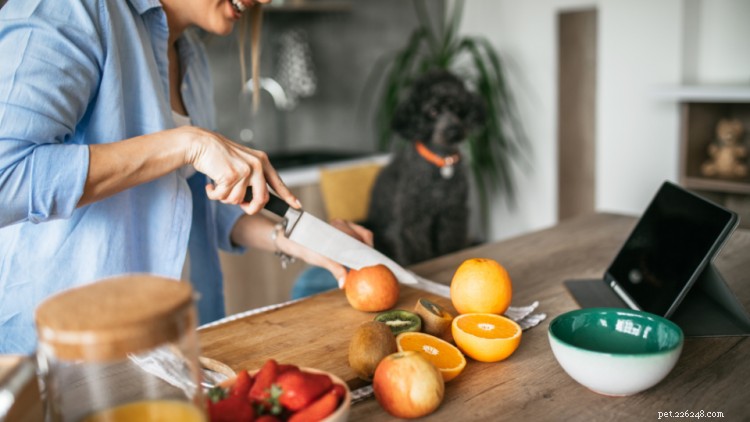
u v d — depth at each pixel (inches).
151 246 48.9
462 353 37.9
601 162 137.7
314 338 41.1
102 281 25.1
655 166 129.7
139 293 23.6
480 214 159.6
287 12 137.9
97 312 22.0
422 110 112.7
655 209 49.9
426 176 112.0
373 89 155.3
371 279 44.0
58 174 37.9
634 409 31.9
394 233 113.0
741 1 122.0
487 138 143.6
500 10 149.6
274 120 140.5
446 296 48.1
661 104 126.7
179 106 55.6
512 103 150.9
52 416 24.2
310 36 141.9
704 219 43.3
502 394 33.6
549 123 145.1
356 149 155.2
